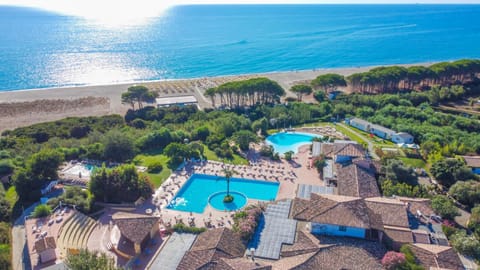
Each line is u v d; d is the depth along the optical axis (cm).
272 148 7312
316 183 6050
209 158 7069
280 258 3972
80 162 6738
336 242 4159
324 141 7775
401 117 9181
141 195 5466
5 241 4409
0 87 13575
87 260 3416
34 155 5828
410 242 4172
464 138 7700
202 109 10694
